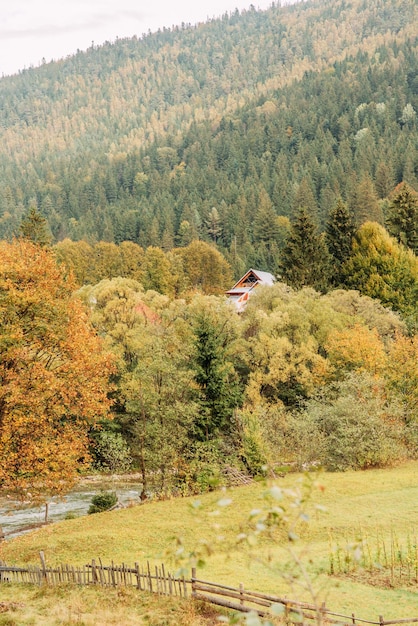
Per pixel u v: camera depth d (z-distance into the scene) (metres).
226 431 50.00
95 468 59.12
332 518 34.31
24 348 32.88
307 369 60.06
